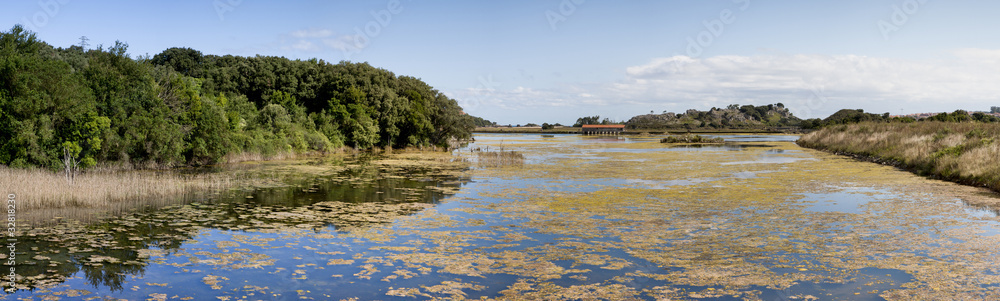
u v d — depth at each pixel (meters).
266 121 59.03
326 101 73.75
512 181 34.19
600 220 20.84
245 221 20.39
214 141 44.78
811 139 81.62
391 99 75.19
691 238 17.77
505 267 14.47
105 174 33.19
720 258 15.32
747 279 13.43
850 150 58.75
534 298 12.13
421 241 17.33
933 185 30.83
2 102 31.23
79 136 34.22
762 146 83.62
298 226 19.55
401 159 54.81
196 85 48.81
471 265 14.65
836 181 33.31
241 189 29.44
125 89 38.59
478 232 18.67
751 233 18.48
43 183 23.12
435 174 38.75
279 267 14.43
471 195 27.72
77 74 36.38
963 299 11.97
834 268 14.32
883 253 15.79
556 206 24.14
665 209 23.30
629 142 106.75
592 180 34.59
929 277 13.51
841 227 19.45
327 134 66.38
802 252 15.96
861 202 25.00
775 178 35.34
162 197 26.05
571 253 15.86
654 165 46.47
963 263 14.71
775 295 12.31
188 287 12.82
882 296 12.21
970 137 42.72
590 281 13.30
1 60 31.77
